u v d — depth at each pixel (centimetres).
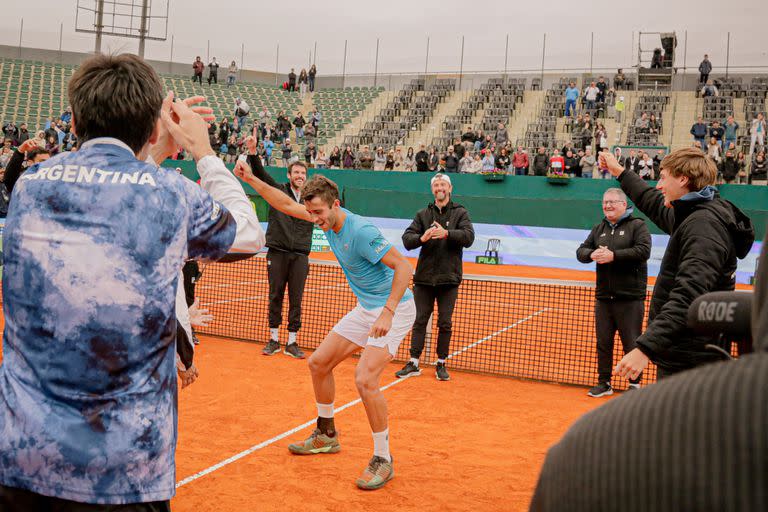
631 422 72
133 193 187
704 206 314
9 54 4116
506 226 2142
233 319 1102
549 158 2383
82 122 198
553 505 82
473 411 638
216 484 441
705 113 2828
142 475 179
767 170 2166
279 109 3569
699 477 62
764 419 59
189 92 3569
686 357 298
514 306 1389
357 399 662
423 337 777
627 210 679
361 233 446
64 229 183
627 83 3319
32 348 180
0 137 2928
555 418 622
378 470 448
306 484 446
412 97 3434
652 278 1914
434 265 748
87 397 176
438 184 742
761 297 80
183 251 193
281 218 834
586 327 1160
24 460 173
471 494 438
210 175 220
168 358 190
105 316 178
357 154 2892
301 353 841
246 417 590
